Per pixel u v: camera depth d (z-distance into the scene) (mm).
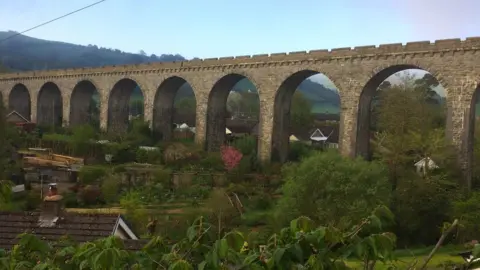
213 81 57719
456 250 28922
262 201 38938
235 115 130000
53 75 78250
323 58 47250
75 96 75750
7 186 9734
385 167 34031
